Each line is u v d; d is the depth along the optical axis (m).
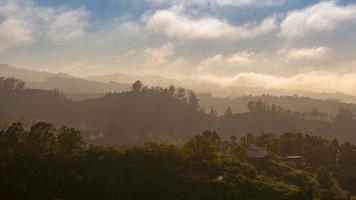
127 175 108.94
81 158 116.50
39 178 104.50
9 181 102.19
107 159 116.56
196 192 103.31
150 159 118.56
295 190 106.50
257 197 103.12
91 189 102.69
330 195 110.38
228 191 104.31
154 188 104.44
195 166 118.81
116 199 99.56
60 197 99.88
